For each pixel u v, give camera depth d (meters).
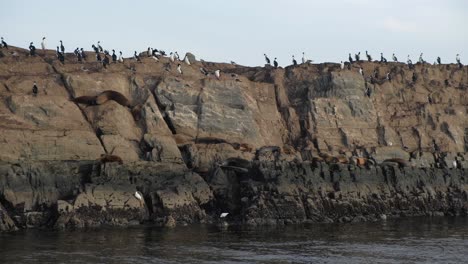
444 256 68.56
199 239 77.06
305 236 80.69
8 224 82.62
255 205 92.56
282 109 126.62
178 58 129.75
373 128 126.38
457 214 107.56
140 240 75.50
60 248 69.62
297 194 96.56
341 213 98.75
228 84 118.44
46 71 112.94
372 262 65.38
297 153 114.44
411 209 106.06
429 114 131.75
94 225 85.62
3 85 104.25
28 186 89.56
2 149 93.38
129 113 108.94
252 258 66.25
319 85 129.12
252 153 110.94
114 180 92.38
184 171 100.00
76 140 98.94
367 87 130.12
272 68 138.00
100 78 110.75
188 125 112.12
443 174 114.50
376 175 107.44
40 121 101.06
